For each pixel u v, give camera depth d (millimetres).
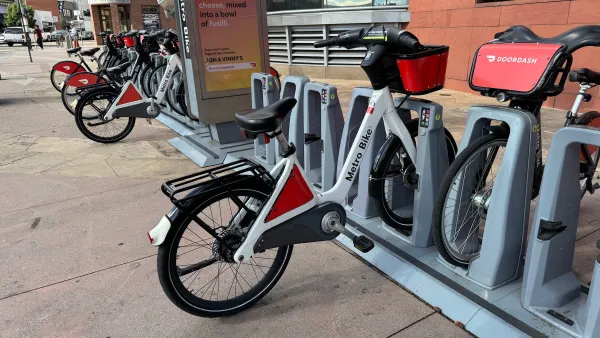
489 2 7020
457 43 7492
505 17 6633
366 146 2471
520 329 1966
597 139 1702
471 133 2270
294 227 2207
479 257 2287
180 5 4398
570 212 1980
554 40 2146
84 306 2338
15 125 6234
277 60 10453
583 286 2213
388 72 2469
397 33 2295
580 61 5734
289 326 2176
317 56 9727
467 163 2260
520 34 2303
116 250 2879
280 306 2326
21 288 2490
